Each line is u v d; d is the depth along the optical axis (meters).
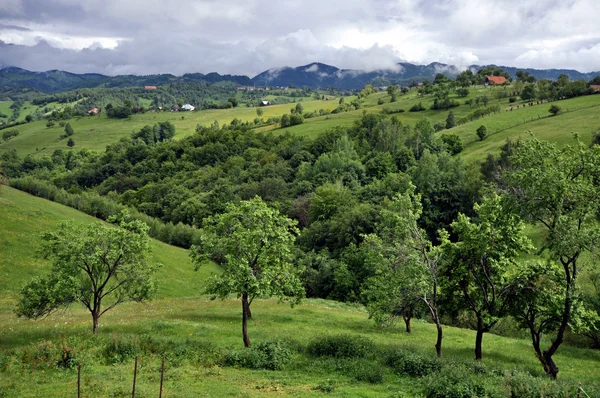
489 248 28.64
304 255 79.62
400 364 26.69
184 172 157.12
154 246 78.38
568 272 27.23
